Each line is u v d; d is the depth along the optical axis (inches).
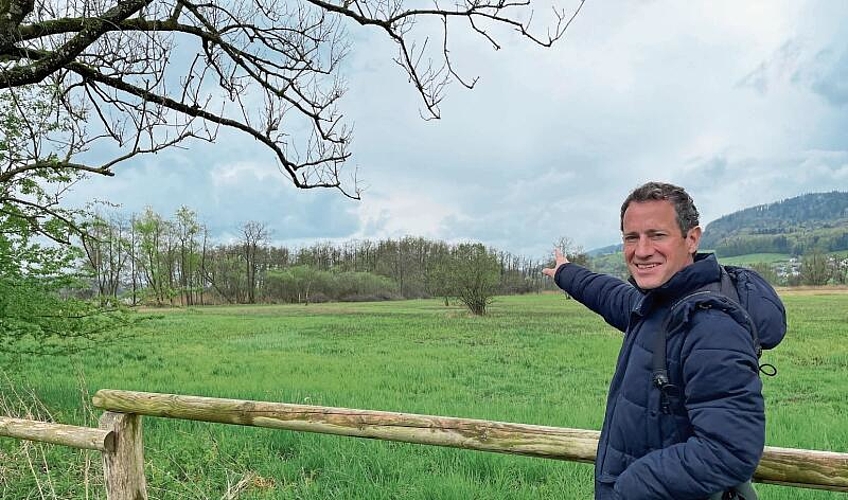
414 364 747.4
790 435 348.8
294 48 267.3
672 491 70.4
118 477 142.8
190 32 242.5
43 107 282.0
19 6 214.7
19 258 324.5
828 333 1051.9
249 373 666.8
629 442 78.5
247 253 2913.4
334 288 2972.4
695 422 70.2
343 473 231.9
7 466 213.8
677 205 79.9
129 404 142.0
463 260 1695.4
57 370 617.9
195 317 1699.1
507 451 112.9
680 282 77.6
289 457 274.1
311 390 535.2
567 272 112.7
